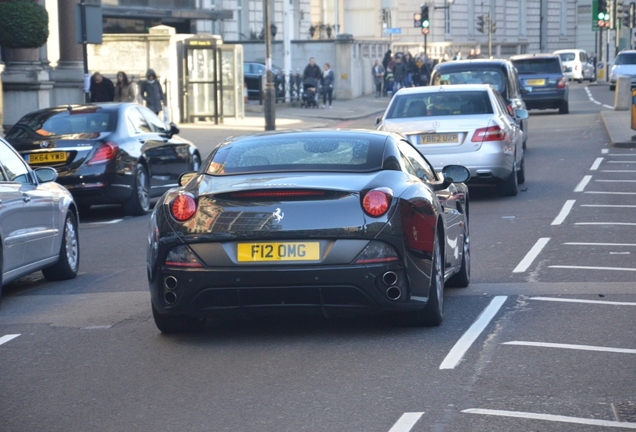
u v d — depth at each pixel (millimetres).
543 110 131625
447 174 29812
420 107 52375
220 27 172750
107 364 23312
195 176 25656
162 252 23844
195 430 18281
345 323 26453
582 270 33312
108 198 51000
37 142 50125
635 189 54906
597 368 21594
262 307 23656
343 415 18812
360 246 23203
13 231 31438
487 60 72812
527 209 49094
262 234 23188
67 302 31469
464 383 20688
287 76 150375
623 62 176250
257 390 20688
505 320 26266
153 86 97125
